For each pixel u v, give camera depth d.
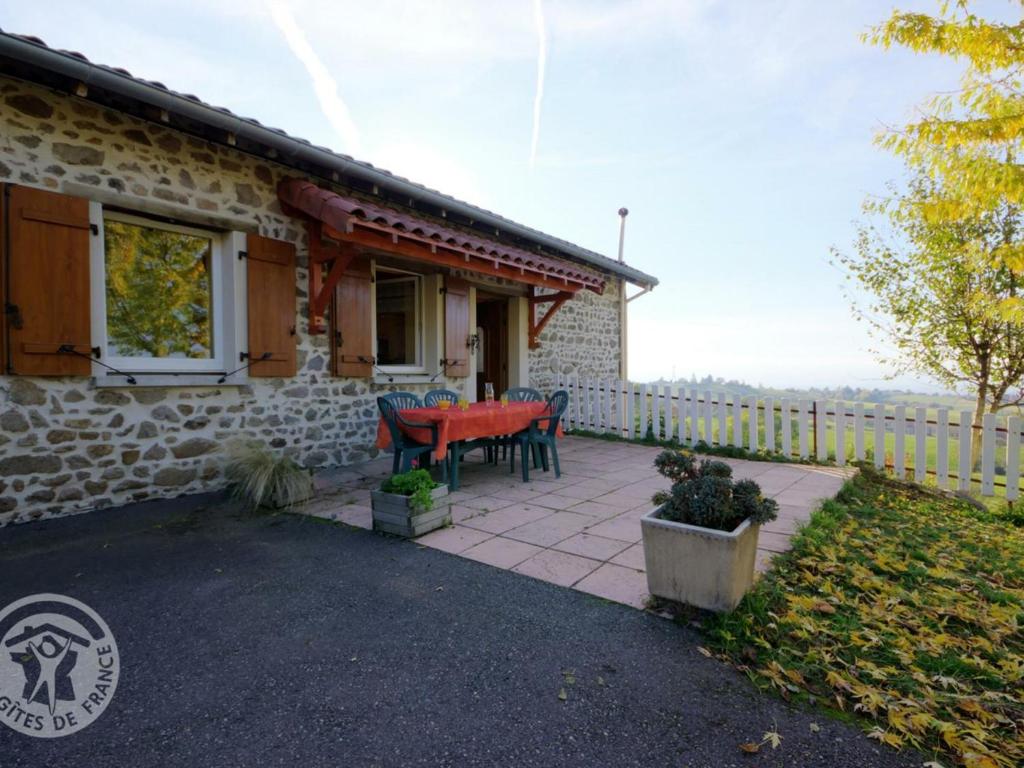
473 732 1.67
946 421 5.61
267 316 5.00
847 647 2.12
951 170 4.21
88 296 3.87
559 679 1.95
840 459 6.26
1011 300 4.70
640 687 1.90
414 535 3.48
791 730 1.67
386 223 4.79
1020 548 3.82
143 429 4.24
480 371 9.32
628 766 1.52
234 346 4.79
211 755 1.57
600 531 3.64
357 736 1.65
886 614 2.41
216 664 2.05
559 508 4.22
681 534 2.38
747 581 2.48
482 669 2.01
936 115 4.36
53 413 3.78
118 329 4.27
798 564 3.00
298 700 1.83
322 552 3.26
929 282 7.03
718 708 1.78
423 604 2.56
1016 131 4.00
